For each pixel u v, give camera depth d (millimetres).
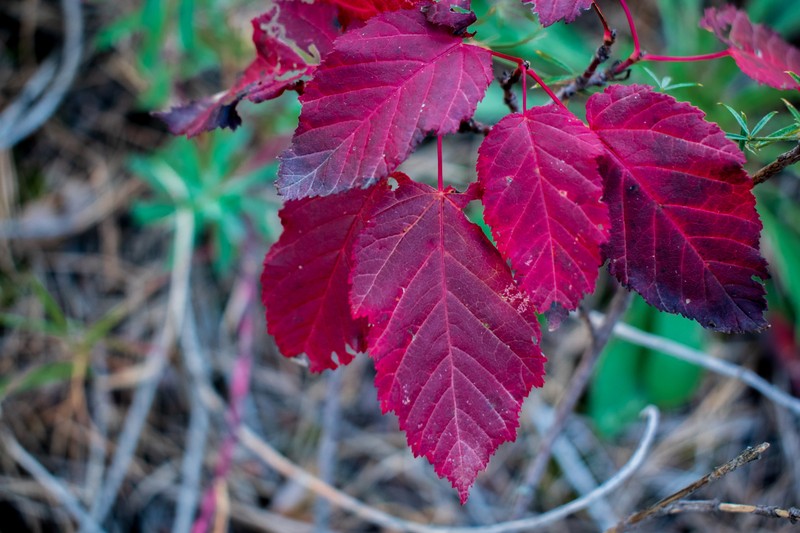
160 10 770
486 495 814
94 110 942
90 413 813
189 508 749
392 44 361
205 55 851
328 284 391
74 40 909
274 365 874
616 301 484
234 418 726
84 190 916
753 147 395
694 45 842
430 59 361
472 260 366
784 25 835
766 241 851
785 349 832
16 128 884
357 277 365
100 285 890
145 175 793
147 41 796
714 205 363
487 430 366
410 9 371
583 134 357
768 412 830
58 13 940
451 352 366
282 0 399
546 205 355
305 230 388
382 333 365
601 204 352
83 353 798
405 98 357
